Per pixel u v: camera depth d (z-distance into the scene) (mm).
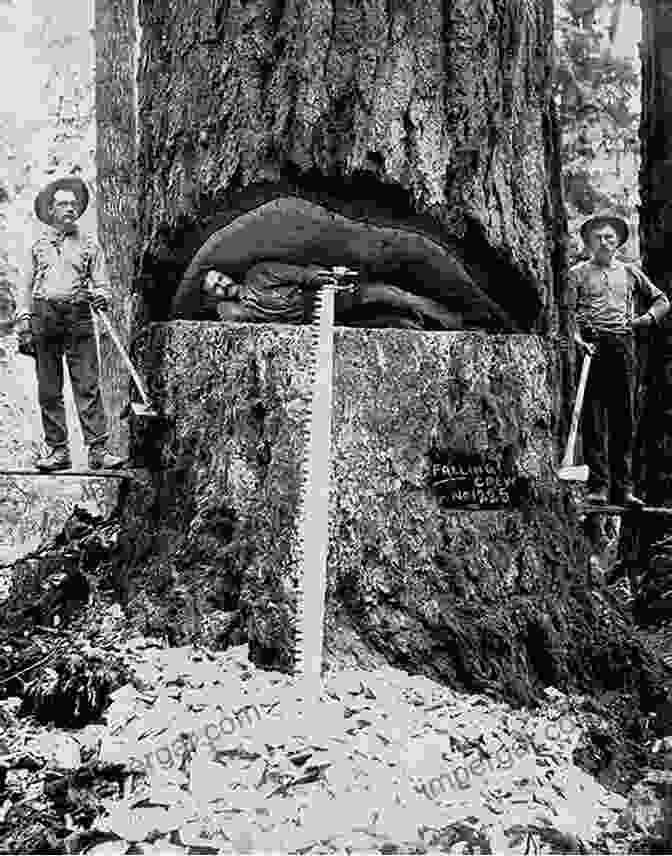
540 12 5688
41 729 4570
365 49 4902
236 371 4953
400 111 4895
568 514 5453
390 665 4512
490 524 4941
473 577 4797
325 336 4645
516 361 5137
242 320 5207
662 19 8531
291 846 3445
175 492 5195
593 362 6961
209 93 5156
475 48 5105
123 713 4254
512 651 4707
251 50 5047
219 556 4777
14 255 14430
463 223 5020
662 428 8094
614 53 13031
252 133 4957
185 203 5203
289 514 4551
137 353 5785
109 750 4039
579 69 12727
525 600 4895
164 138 5367
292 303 5203
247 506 4754
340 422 4695
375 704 4180
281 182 4914
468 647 4629
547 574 5039
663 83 8531
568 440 5711
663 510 6789
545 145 5766
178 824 3611
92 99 14906
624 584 8047
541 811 3840
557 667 4848
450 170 5000
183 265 5516
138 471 5535
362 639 4531
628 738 4840
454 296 5387
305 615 4355
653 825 3875
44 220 6043
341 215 5031
